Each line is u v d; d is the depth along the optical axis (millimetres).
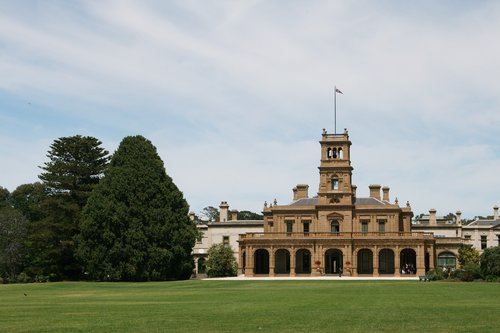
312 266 105500
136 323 27859
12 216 104125
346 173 111188
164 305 38344
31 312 33812
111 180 88938
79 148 100188
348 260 104688
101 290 61500
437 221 139625
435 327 25797
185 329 25672
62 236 94188
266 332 24609
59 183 97312
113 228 86625
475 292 50500
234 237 130500
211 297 46844
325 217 110312
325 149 112000
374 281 79688
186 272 93438
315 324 27000
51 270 93875
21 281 92750
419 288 58312
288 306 36531
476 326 25984
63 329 25906
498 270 74812
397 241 104375
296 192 120500
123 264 85812
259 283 74438
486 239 129375
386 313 31578
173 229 90312
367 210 110938
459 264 109500
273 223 113125
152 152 92250
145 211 88062
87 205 88625
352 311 32812
